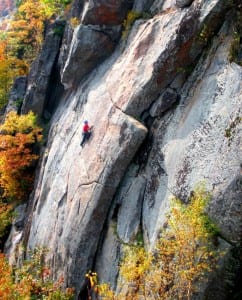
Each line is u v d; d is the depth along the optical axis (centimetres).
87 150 1895
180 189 1346
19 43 3862
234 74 1300
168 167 1456
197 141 1355
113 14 2164
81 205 1780
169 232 1239
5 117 3100
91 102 2077
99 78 2178
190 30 1487
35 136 2728
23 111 2881
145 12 2008
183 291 1142
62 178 2080
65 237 1831
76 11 2564
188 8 1598
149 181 1550
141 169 1620
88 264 1711
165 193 1427
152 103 1648
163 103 1586
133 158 1661
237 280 1144
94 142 1862
